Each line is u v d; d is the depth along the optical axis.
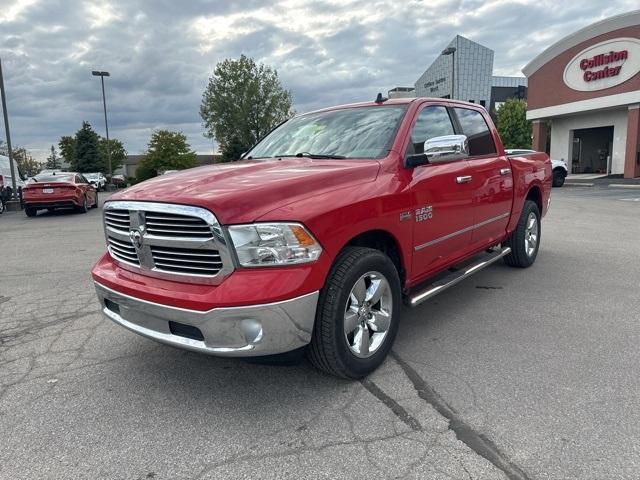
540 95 29.09
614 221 10.48
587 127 28.52
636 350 3.64
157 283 2.99
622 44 24.38
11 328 4.56
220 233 2.69
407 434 2.67
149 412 3.00
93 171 63.50
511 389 3.11
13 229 12.48
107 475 2.42
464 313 4.57
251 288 2.66
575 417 2.77
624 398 2.96
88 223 13.34
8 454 2.61
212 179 3.15
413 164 3.64
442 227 4.04
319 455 2.52
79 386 3.35
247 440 2.67
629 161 25.28
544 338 3.92
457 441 2.59
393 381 3.27
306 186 2.99
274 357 2.90
